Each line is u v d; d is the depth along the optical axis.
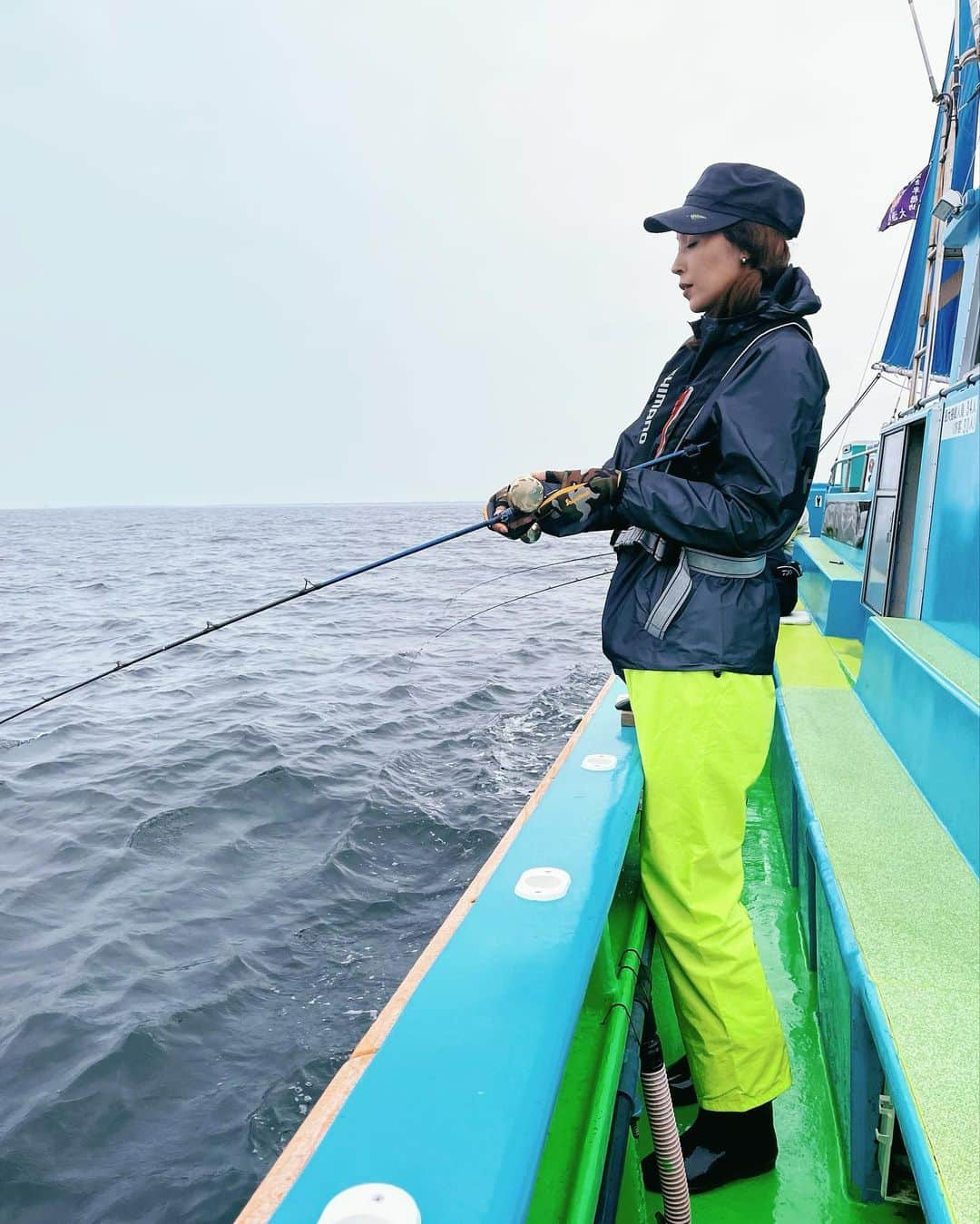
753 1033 1.82
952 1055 1.44
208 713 11.63
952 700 2.38
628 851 2.46
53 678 15.19
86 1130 4.00
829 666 4.50
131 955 5.39
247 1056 4.45
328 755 9.35
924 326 5.07
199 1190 3.68
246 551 57.16
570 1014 1.27
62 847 7.12
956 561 3.16
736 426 1.58
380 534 84.38
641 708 1.74
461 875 6.39
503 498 1.75
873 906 1.96
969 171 5.08
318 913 5.88
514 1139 1.03
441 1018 1.27
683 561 1.71
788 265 1.71
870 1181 1.89
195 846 7.07
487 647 16.77
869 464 8.08
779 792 4.09
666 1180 1.76
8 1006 4.88
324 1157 1.02
